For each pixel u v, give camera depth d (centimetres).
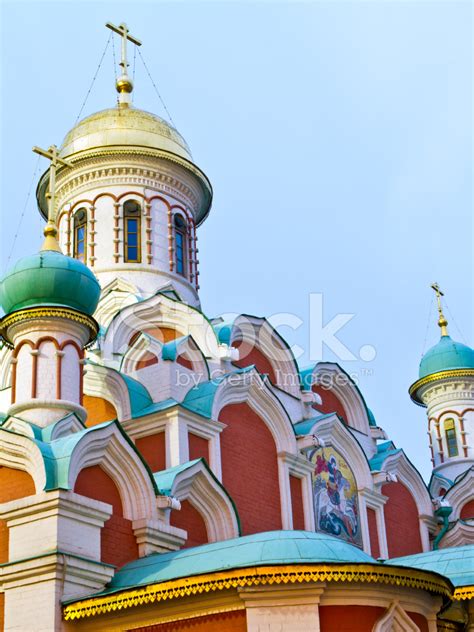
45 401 2338
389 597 1856
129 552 2120
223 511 2384
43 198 3575
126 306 2975
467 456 3772
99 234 3375
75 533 1986
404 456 3309
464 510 3562
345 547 1936
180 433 2467
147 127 3550
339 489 2939
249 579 1761
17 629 1912
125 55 3866
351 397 3297
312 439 2803
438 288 4150
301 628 1755
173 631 1836
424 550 3294
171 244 3428
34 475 2053
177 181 3541
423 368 3947
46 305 2412
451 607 2264
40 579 1927
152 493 2192
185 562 1955
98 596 1878
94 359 2819
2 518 2041
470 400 3866
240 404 2716
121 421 2552
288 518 2684
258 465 2683
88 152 3434
